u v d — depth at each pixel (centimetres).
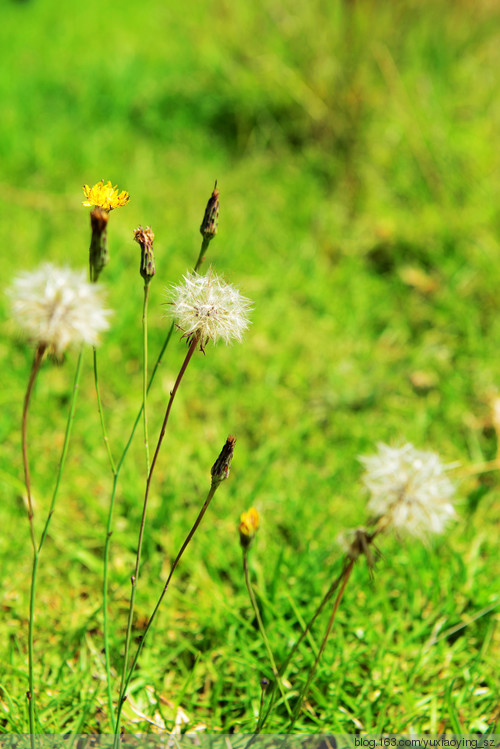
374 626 198
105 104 452
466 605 204
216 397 279
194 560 212
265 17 463
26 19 591
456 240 345
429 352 301
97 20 596
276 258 349
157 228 352
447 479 137
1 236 339
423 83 445
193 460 251
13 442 247
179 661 187
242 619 185
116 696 174
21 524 219
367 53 420
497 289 323
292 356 298
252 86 449
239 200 389
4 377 268
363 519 229
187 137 437
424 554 210
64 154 406
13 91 454
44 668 179
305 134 433
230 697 176
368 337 314
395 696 177
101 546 217
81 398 270
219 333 119
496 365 293
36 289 111
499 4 489
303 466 250
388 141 411
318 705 177
